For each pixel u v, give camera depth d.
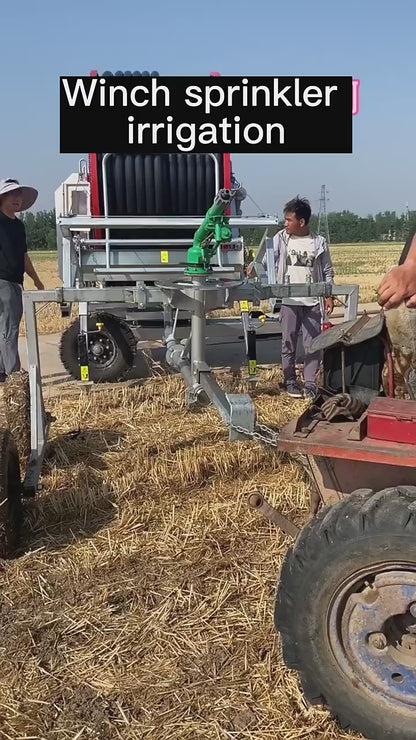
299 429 2.39
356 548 2.18
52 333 11.66
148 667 2.80
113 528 3.98
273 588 3.31
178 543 3.79
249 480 4.63
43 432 4.66
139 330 7.64
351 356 2.81
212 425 5.70
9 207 6.21
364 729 2.33
